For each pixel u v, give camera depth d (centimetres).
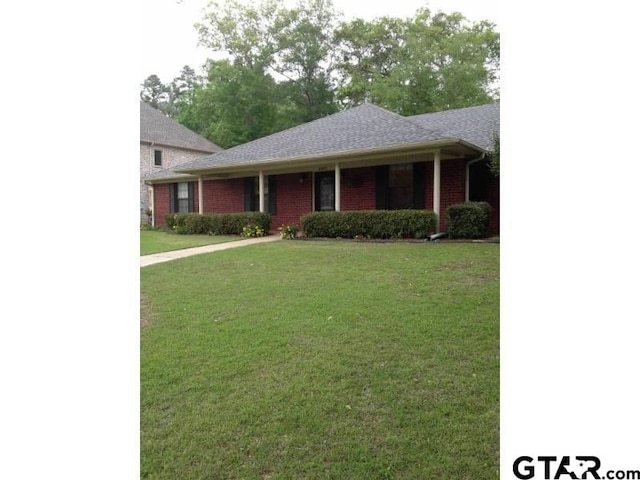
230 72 2753
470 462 205
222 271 690
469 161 1082
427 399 261
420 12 2862
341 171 1295
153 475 202
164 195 1819
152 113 2580
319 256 802
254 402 264
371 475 198
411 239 1015
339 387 279
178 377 302
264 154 1316
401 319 406
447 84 2375
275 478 198
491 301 453
